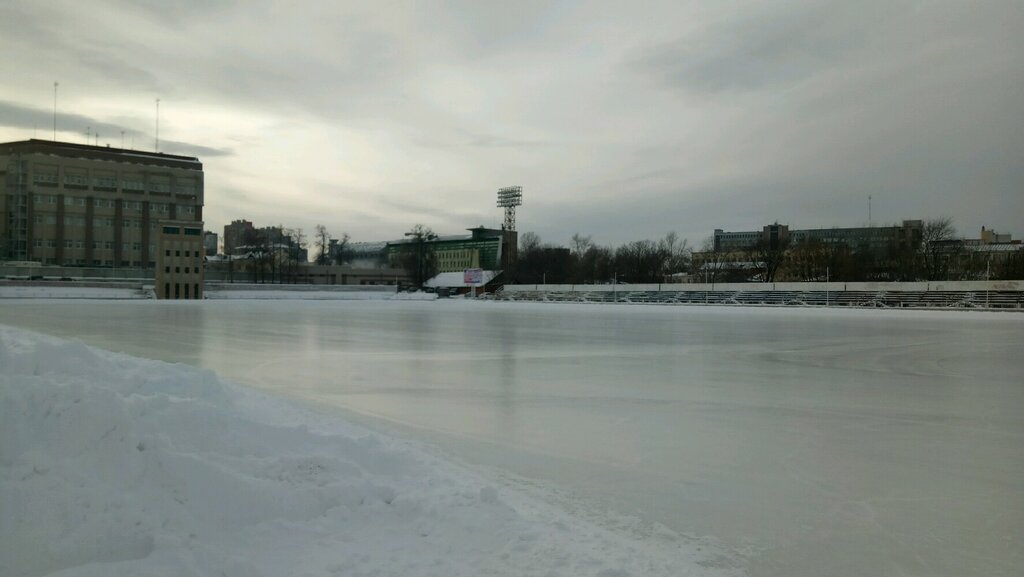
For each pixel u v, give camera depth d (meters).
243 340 27.52
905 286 65.00
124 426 5.88
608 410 12.86
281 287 99.62
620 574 5.10
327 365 19.48
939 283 62.94
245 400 11.00
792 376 17.77
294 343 26.52
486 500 6.40
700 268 115.81
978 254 93.69
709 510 7.15
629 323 42.88
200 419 6.70
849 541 6.35
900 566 5.81
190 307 64.00
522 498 7.15
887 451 9.82
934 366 20.12
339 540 5.41
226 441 6.66
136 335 29.33
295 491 5.87
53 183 116.31
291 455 6.73
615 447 9.95
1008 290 58.94
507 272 125.62
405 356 22.11
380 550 5.28
